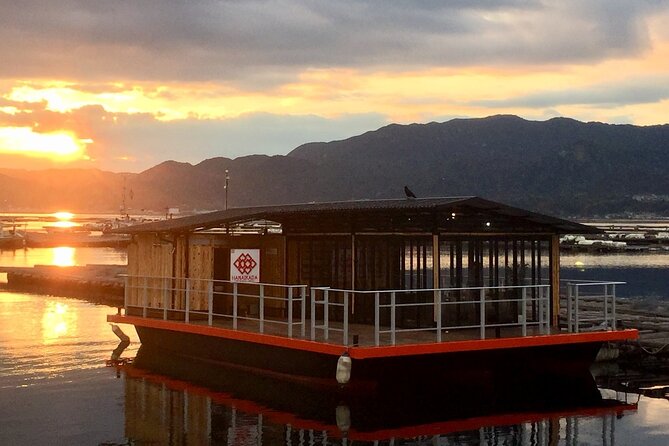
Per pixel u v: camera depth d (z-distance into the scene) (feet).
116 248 378.94
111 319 81.15
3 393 65.10
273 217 72.84
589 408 60.95
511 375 66.44
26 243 379.76
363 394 60.44
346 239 72.18
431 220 65.31
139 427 54.54
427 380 62.85
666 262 282.77
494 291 67.87
